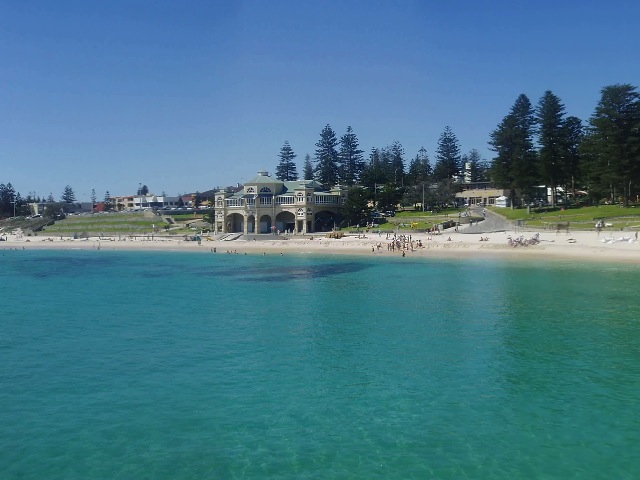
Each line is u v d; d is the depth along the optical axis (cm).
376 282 6122
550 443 2008
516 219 11694
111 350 3350
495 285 5569
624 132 10769
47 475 1847
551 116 11919
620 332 3519
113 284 6525
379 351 3225
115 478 1822
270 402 2447
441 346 3294
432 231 11719
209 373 2870
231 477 1816
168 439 2098
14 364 3072
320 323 4019
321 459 1923
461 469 1839
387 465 1872
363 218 15025
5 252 13288
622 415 2238
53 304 5066
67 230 18625
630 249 7838
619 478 1772
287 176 19200
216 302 5056
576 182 13075
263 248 11906
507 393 2497
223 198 16100
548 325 3744
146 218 19512
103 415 2334
